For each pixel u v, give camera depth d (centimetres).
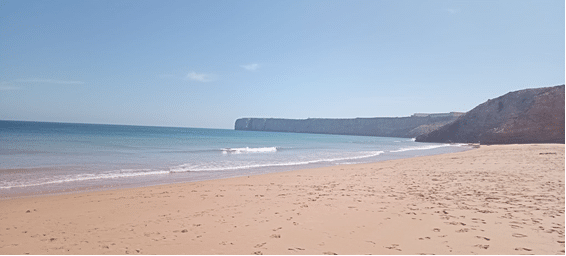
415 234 482
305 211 658
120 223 586
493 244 427
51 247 450
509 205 664
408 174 1346
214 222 581
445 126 8194
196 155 2692
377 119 15512
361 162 2323
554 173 1197
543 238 447
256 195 885
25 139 4006
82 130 8288
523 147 3572
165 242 466
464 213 605
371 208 674
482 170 1379
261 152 3294
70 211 701
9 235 513
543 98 6128
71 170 1552
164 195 907
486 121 7138
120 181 1282
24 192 1002
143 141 4619
